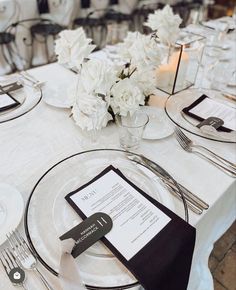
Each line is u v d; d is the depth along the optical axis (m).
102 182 0.65
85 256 0.51
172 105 0.98
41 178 0.67
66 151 0.78
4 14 2.37
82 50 0.68
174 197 0.64
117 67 0.81
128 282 0.48
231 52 1.46
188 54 1.04
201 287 0.82
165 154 0.78
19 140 0.81
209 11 3.84
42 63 2.83
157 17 0.97
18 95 0.99
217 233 0.85
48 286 0.47
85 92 0.64
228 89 1.14
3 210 0.59
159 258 0.50
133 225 0.55
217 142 0.83
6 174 0.70
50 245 0.53
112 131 0.87
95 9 2.99
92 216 0.56
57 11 2.67
